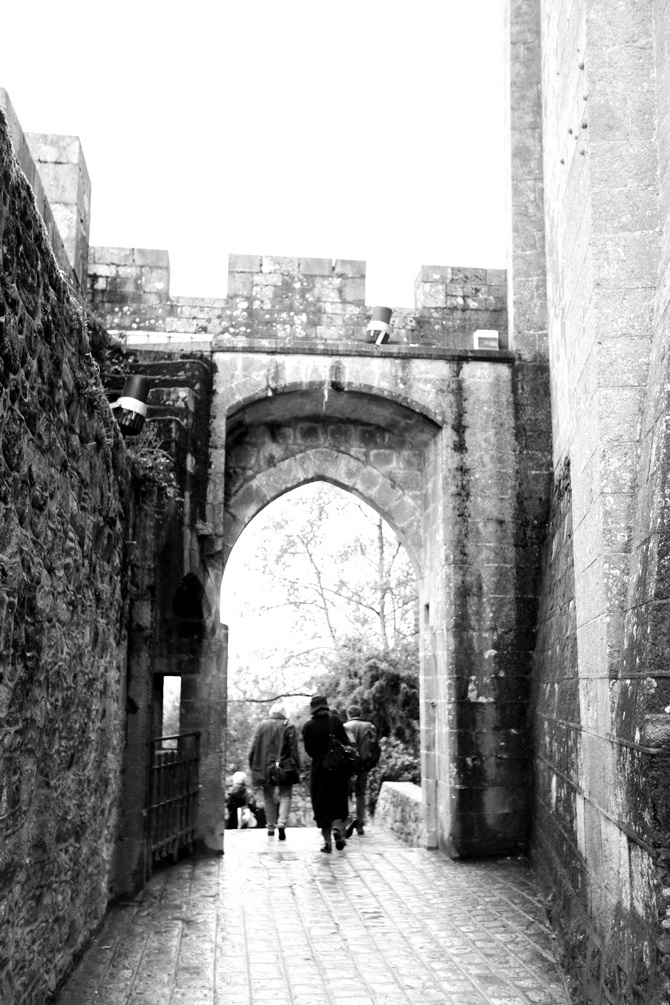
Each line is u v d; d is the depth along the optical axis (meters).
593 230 5.56
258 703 20.52
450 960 5.71
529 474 9.59
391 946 6.01
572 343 6.95
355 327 10.62
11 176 3.58
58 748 4.68
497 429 9.65
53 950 4.67
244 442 10.32
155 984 5.13
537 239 9.95
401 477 10.52
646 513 4.67
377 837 10.70
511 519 9.51
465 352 9.72
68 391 4.71
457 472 9.56
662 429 4.54
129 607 7.15
